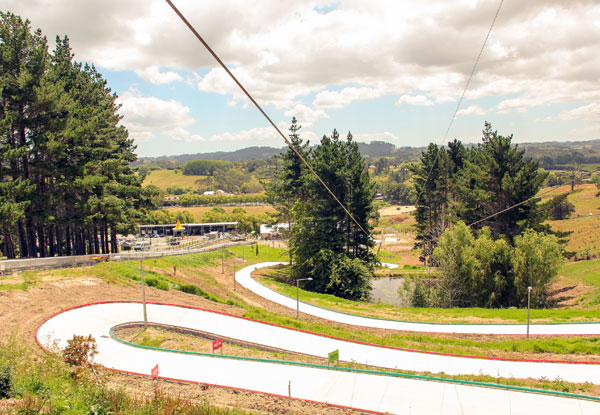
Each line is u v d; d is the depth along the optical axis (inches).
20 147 1801.2
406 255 4520.2
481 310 2159.2
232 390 865.5
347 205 2962.6
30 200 1831.9
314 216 3056.1
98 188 2193.7
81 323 1274.6
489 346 1518.2
